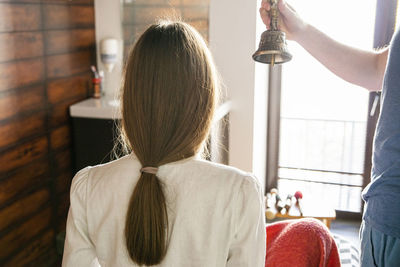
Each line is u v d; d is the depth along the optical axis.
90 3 3.01
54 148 2.62
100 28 3.09
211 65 0.85
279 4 1.46
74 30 2.80
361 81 1.46
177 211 0.82
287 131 3.51
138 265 0.84
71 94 2.79
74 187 0.93
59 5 2.61
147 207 0.81
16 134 2.27
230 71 2.96
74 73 2.82
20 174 2.31
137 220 0.81
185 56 0.81
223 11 2.88
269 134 3.51
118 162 0.91
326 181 3.53
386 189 1.04
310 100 3.38
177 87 0.80
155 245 0.81
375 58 1.42
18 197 2.30
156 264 0.83
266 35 1.36
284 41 1.36
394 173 1.03
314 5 3.04
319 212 2.90
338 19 3.02
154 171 0.82
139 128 0.82
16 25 2.23
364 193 1.13
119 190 0.87
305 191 3.59
